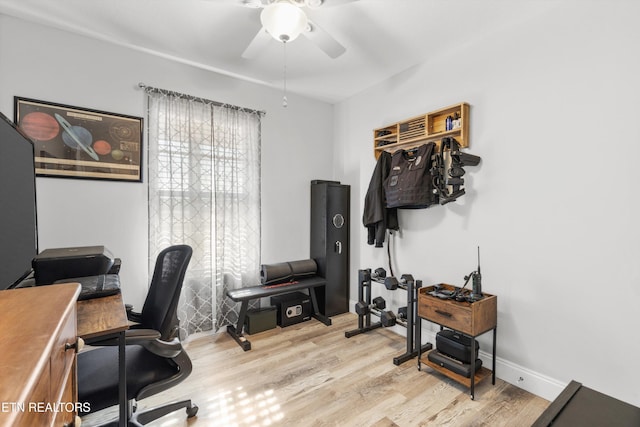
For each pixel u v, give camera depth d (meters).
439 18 2.03
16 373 0.43
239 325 2.69
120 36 2.26
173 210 2.59
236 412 1.76
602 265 1.71
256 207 3.09
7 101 2.02
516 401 1.87
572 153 1.81
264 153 3.20
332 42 1.81
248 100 3.07
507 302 2.10
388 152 2.90
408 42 2.33
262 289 2.89
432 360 2.16
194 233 2.69
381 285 3.12
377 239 2.83
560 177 1.86
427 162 2.41
